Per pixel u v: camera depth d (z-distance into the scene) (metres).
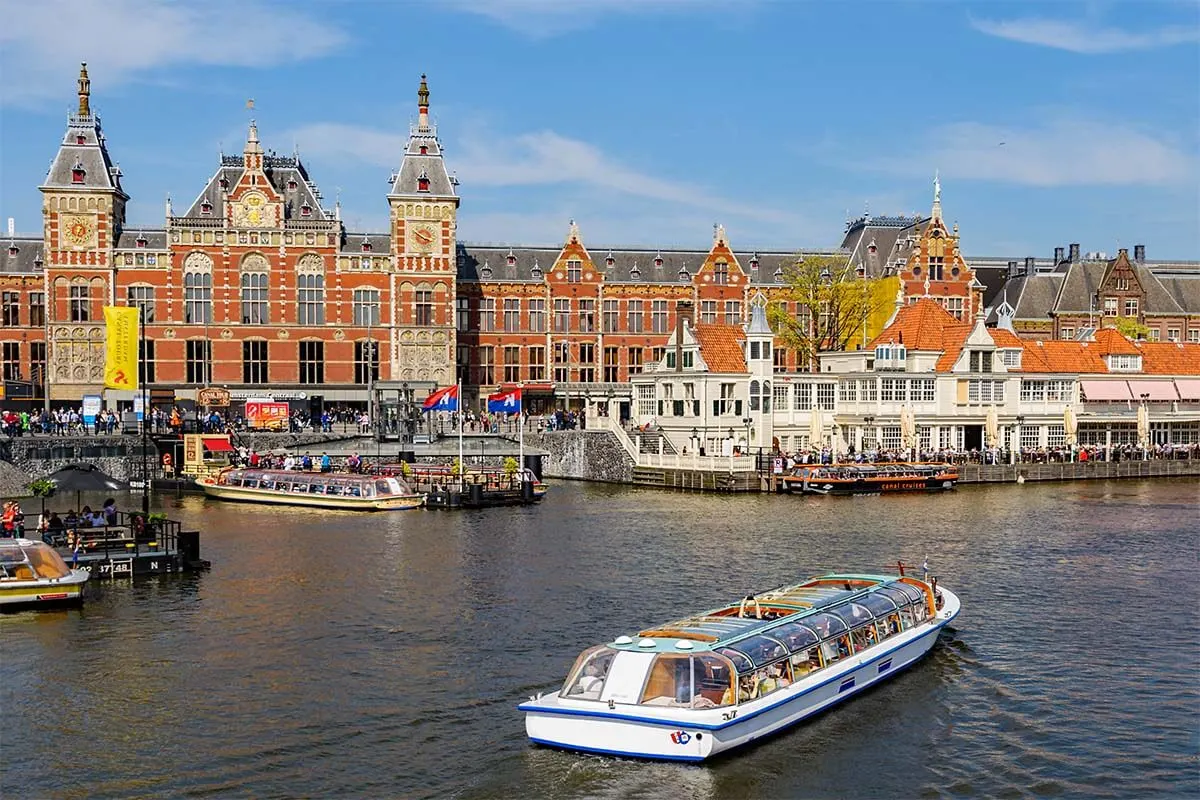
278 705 30.14
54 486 52.44
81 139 99.25
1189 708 30.45
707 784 25.58
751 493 78.88
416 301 103.00
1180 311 135.12
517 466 80.94
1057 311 131.75
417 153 103.31
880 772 26.38
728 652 27.95
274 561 49.59
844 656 31.00
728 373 89.19
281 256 100.94
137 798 24.62
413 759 26.75
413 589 43.75
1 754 26.83
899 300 100.56
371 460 82.06
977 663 34.34
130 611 39.91
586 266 114.25
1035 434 96.12
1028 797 25.22
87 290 98.62
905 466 80.31
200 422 87.31
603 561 49.75
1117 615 40.12
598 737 26.75
